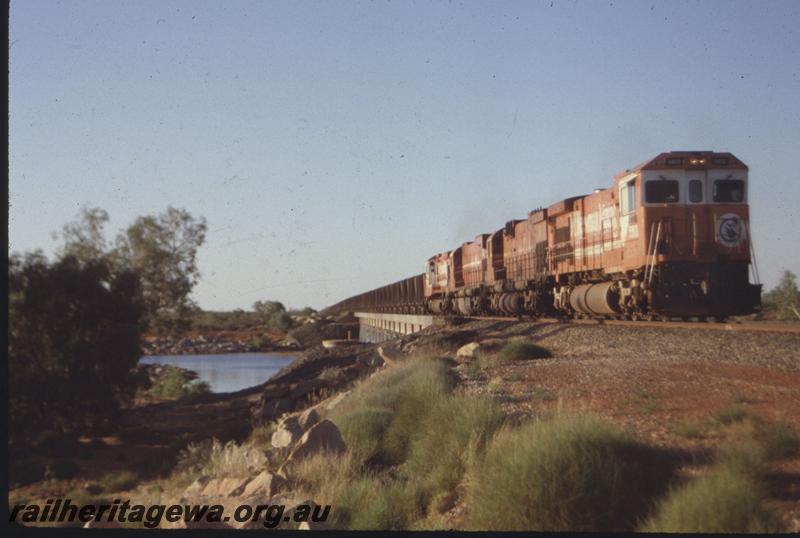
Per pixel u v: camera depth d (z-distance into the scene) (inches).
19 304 1291.8
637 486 339.3
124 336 1385.3
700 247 1011.9
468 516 369.1
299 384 1393.9
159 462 938.1
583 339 979.3
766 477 351.9
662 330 924.6
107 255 1515.7
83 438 1284.4
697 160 1025.5
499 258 1881.2
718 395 526.9
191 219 1747.0
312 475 497.0
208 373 2795.3
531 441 369.7
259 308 5610.2
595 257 1221.1
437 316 2347.4
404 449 569.9
